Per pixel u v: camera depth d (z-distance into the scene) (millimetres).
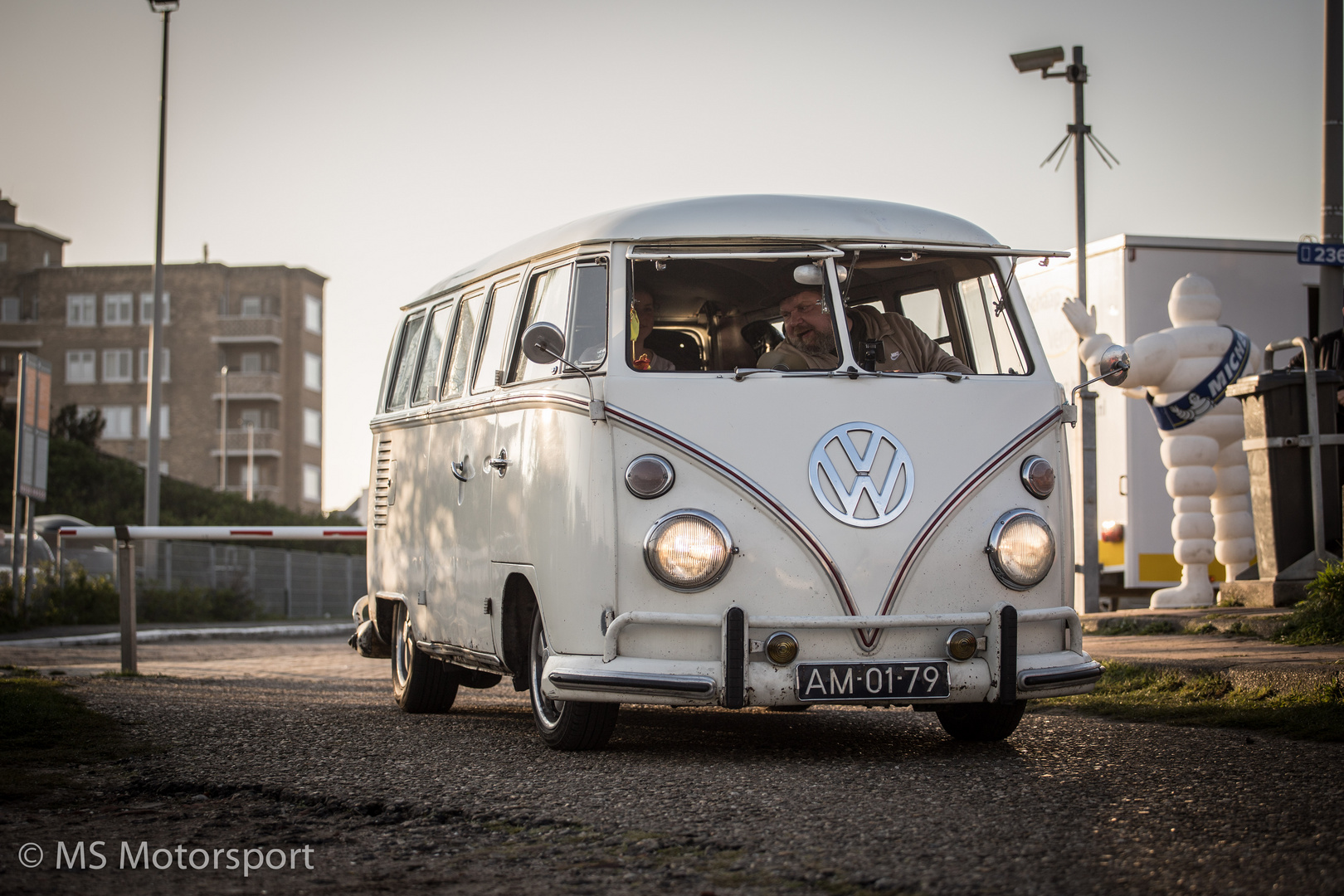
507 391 7207
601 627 6191
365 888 4094
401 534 9062
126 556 11930
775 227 6586
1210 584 13406
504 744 6957
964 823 4684
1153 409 13297
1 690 9062
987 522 6336
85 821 5148
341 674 12852
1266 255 15945
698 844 4488
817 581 6129
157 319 26828
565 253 6926
